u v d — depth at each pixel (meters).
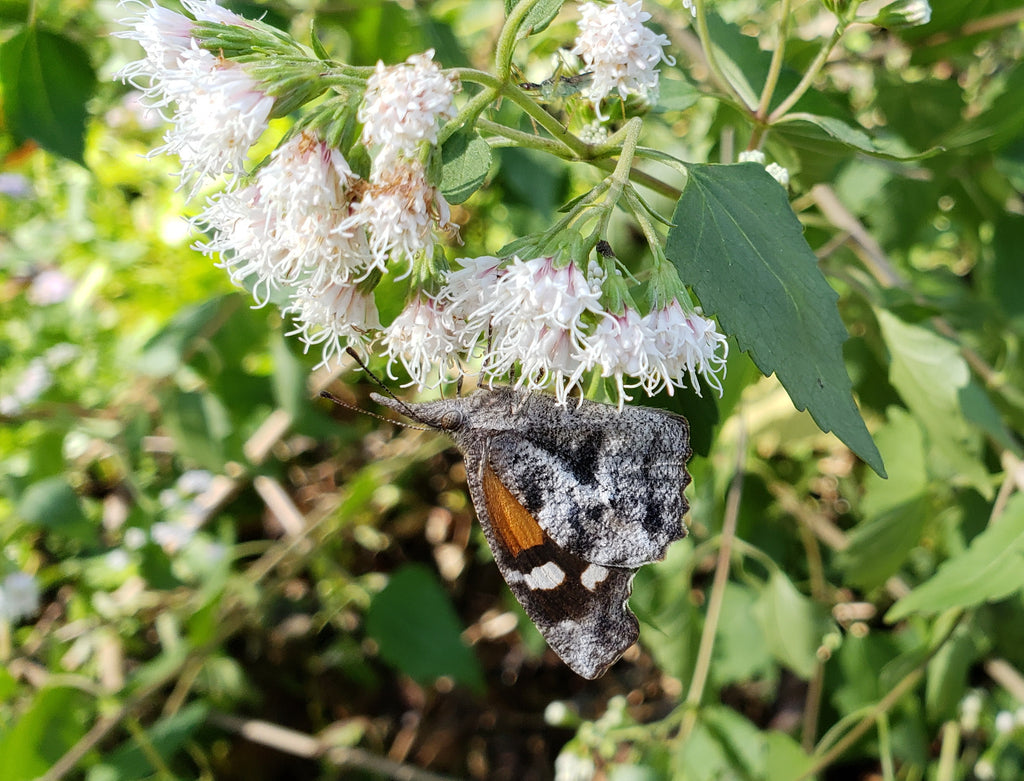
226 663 0.15
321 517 0.15
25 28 0.10
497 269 0.06
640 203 0.06
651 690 0.17
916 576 0.14
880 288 0.11
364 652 0.17
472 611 0.17
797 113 0.09
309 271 0.07
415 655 0.14
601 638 0.07
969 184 0.12
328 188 0.06
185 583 0.16
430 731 0.17
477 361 0.08
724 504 0.14
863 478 0.15
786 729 0.15
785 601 0.12
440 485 0.18
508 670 0.17
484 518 0.07
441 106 0.06
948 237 0.16
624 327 0.06
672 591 0.13
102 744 0.14
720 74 0.08
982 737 0.14
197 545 0.15
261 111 0.06
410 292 0.07
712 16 0.10
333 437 0.15
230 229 0.06
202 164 0.06
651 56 0.07
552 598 0.07
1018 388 0.12
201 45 0.06
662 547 0.07
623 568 0.07
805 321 0.06
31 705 0.12
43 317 0.17
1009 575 0.09
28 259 0.18
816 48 0.12
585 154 0.07
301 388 0.14
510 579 0.07
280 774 0.16
